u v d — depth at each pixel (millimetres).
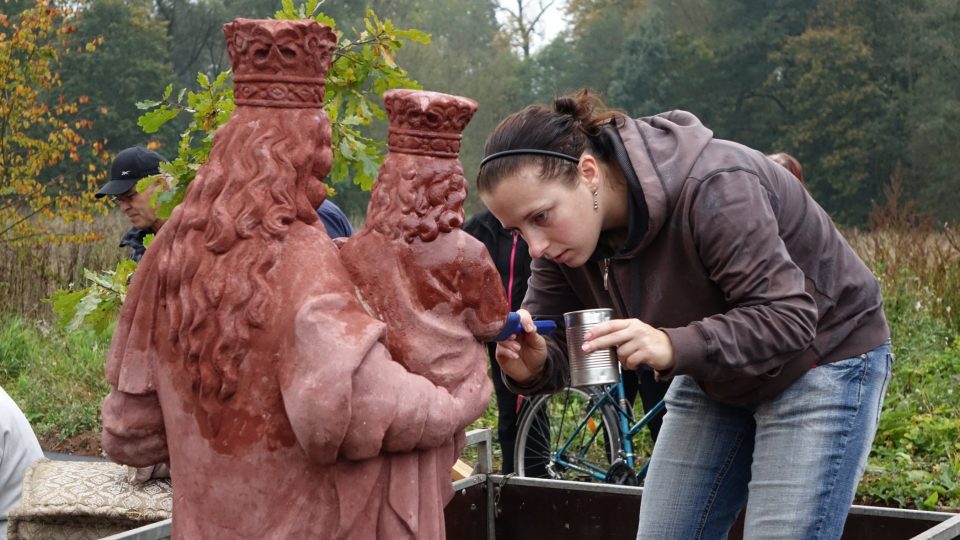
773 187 2467
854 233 11391
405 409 1757
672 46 40875
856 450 2553
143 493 3936
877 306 2648
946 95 36375
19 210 13234
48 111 12484
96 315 3527
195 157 3209
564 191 2363
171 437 1885
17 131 12383
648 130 2479
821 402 2525
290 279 1790
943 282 9430
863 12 38562
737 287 2340
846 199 38000
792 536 2508
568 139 2365
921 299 9289
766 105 40812
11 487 4031
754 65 40469
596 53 46062
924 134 35969
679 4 42875
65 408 7855
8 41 11945
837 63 37562
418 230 1868
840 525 2557
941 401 7203
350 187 31344
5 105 11938
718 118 41312
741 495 2883
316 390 1698
